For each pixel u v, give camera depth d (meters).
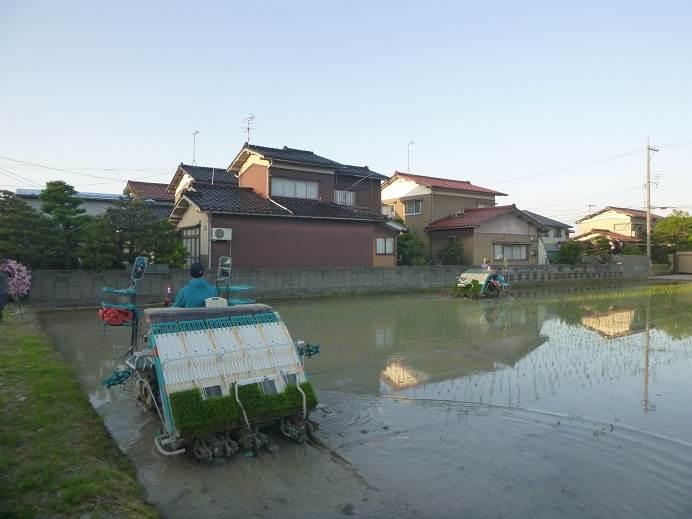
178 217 22.89
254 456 5.12
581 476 4.79
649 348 10.67
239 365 5.43
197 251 21.02
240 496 4.33
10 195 15.34
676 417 6.43
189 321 5.58
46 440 4.89
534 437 5.75
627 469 4.94
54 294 15.20
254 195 23.23
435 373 8.52
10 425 5.21
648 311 17.14
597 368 8.91
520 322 14.38
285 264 21.42
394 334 12.05
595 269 34.88
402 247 29.83
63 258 16.41
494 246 31.67
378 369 8.75
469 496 4.39
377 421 6.21
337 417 6.34
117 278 16.22
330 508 4.16
